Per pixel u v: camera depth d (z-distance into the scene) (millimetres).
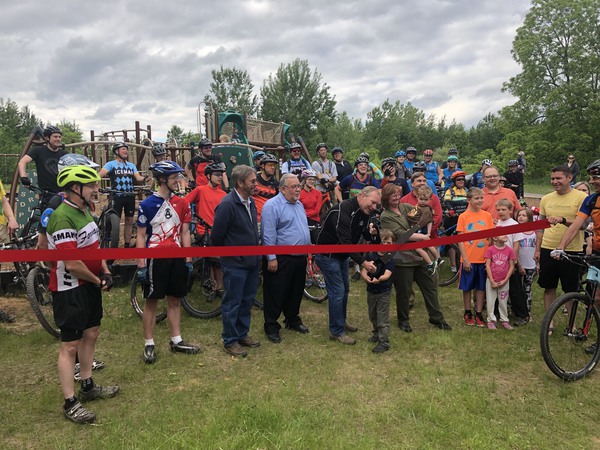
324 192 8523
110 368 4461
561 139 39156
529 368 4496
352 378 4289
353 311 6359
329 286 5148
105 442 3229
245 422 3391
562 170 5055
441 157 73125
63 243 3395
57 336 5133
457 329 5605
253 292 5031
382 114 77438
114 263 7359
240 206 4797
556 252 4582
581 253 5086
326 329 5648
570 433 3389
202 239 6305
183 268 4730
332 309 5176
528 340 5184
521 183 12422
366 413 3641
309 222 7336
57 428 3453
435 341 5160
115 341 5145
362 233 4977
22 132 66375
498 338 5297
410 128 83438
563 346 4633
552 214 5168
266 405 3598
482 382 4195
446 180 10305
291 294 5480
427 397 3869
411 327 5668
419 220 5262
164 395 3936
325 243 5039
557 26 38906
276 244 5102
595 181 4484
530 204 19188
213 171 6363
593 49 39156
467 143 80812
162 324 5680
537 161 40656
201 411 3619
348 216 4824
